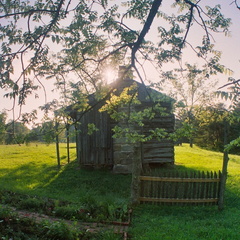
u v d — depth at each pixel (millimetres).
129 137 7723
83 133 16766
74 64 6387
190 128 7430
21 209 8250
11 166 17969
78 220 7727
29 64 5602
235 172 15617
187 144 39625
